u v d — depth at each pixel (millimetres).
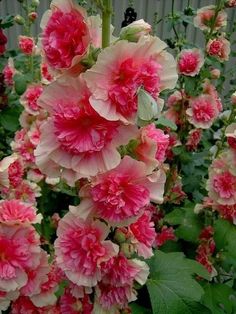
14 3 1585
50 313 592
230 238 767
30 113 846
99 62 411
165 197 956
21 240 521
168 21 1127
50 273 572
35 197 765
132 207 466
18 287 521
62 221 518
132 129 434
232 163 745
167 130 955
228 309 762
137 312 642
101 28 456
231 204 766
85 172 435
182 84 980
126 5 1597
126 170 470
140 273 533
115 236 531
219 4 960
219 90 1344
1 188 636
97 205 480
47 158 444
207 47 967
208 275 661
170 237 875
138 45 414
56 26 422
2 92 1069
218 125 1136
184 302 605
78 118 420
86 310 561
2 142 1102
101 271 513
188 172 1018
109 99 416
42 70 853
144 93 414
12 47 1635
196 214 833
